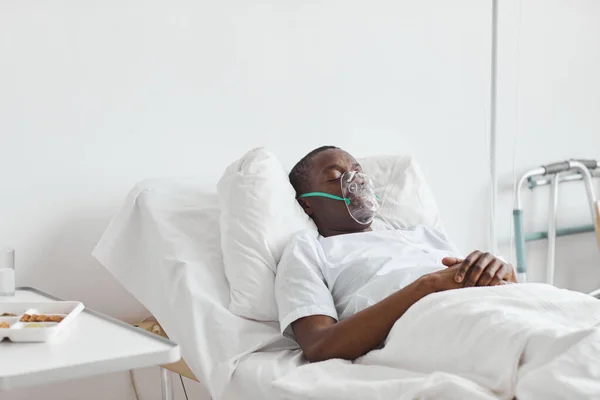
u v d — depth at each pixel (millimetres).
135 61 2201
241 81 2396
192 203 1956
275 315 1736
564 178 3182
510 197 3096
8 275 1779
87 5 2117
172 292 1779
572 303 1399
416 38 2787
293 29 2498
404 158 2264
